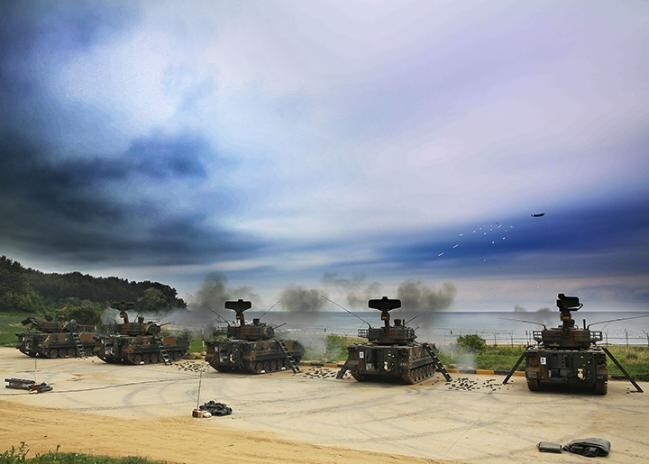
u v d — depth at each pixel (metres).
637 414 25.02
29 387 32.97
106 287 111.56
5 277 107.50
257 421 23.17
